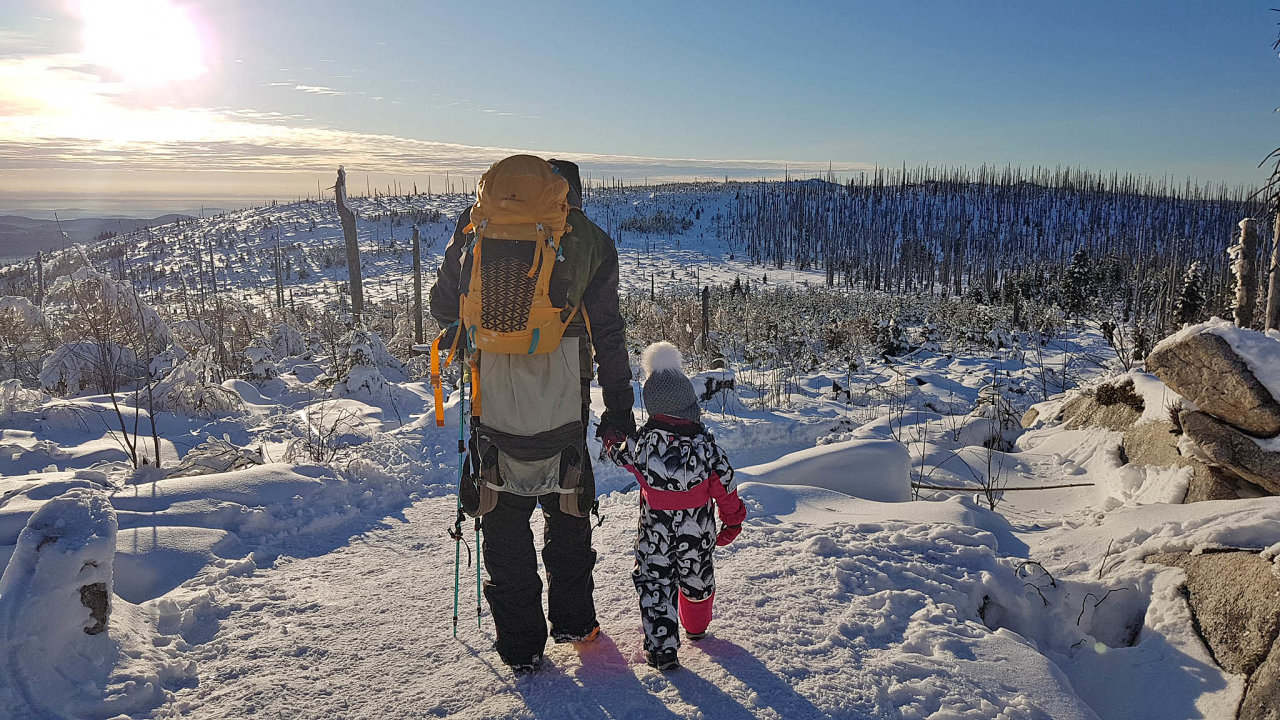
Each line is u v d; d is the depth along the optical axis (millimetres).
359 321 14516
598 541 4273
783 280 134750
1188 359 4824
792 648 3021
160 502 4426
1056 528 5133
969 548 4086
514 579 2750
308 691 2762
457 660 2963
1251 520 3879
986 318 20156
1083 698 3459
